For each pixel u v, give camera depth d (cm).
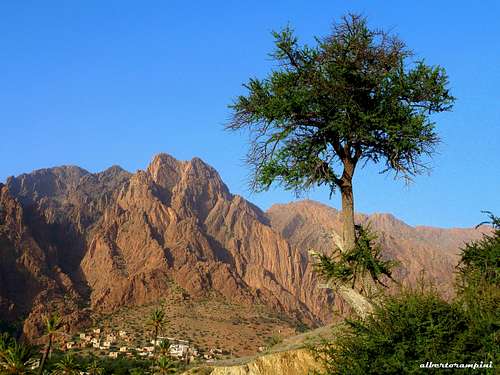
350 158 1966
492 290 1684
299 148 1920
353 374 1549
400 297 1677
